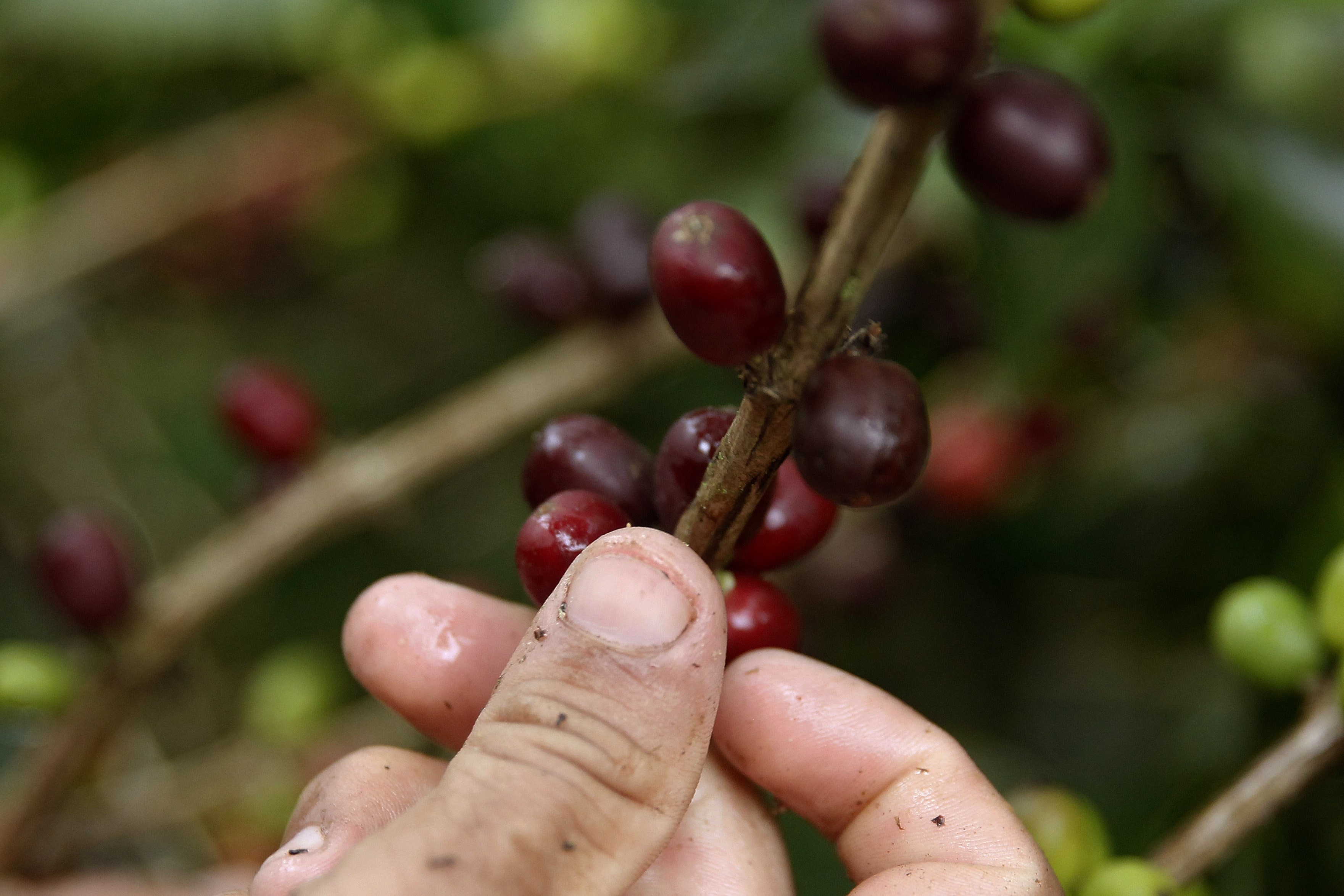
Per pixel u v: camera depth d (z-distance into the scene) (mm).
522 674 225
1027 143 237
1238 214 323
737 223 211
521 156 475
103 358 518
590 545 228
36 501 489
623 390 381
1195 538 396
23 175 480
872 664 442
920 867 241
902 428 206
